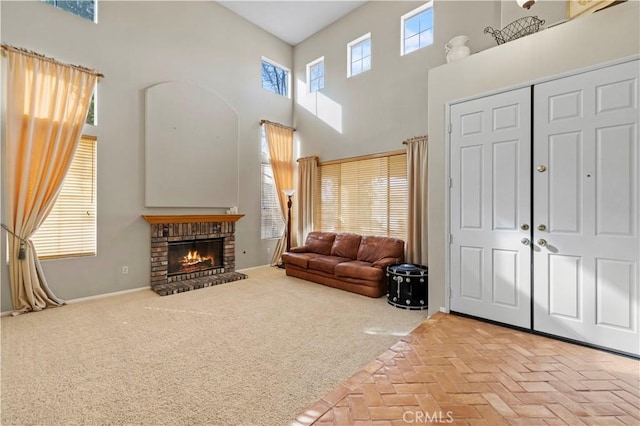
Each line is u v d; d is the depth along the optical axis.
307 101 6.63
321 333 3.00
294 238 6.76
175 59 5.00
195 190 5.17
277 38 6.68
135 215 4.54
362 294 4.32
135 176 4.53
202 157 5.27
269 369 2.31
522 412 1.75
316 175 6.31
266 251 6.42
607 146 2.43
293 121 6.94
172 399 1.93
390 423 1.67
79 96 3.89
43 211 3.68
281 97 6.73
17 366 2.32
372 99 5.49
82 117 3.92
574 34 2.58
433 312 3.45
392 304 3.87
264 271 5.93
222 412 1.81
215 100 5.46
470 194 3.18
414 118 4.92
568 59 2.61
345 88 5.92
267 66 6.59
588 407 1.78
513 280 2.91
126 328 3.09
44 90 3.69
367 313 3.59
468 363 2.30
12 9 3.53
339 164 6.01
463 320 3.14
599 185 2.47
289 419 1.75
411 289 3.71
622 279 2.37
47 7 3.77
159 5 4.82
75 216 4.04
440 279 3.40
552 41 2.69
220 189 5.53
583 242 2.54
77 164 4.04
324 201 6.27
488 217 3.06
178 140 4.96
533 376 2.11
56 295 3.85
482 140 3.09
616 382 2.03
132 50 4.50
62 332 2.98
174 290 4.38
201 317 3.42
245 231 6.05
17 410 1.82
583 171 2.54
